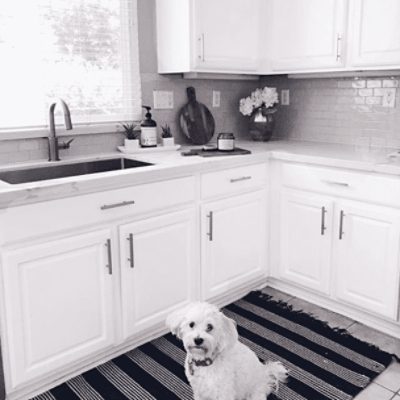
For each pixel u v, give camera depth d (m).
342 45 2.66
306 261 2.76
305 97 3.32
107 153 2.73
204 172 2.48
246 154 2.65
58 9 2.51
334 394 1.99
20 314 1.87
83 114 2.70
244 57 2.98
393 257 2.35
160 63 2.94
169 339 2.43
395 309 2.39
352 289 2.56
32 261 1.87
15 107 2.43
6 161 2.42
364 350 2.31
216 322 1.66
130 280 2.21
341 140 3.16
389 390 2.02
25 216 1.82
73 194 1.95
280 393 2.00
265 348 2.33
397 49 2.44
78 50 2.62
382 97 2.91
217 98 3.32
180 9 2.73
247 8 2.93
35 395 2.02
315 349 2.32
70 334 2.04
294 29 2.88
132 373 2.15
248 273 2.86
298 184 2.71
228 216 2.65
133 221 2.20
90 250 2.05
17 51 2.40
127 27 2.79
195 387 1.77
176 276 2.43
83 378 2.12
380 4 2.47
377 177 2.35
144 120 2.84
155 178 2.23
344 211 2.51
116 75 2.80
